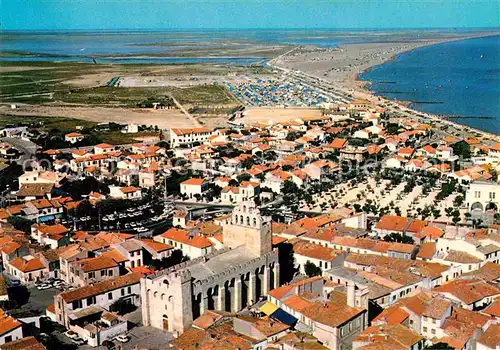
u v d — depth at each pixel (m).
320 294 179.62
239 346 146.75
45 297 194.50
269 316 166.62
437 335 152.50
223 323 164.50
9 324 155.25
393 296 180.12
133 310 187.38
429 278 191.62
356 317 157.62
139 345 159.38
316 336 155.62
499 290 178.25
